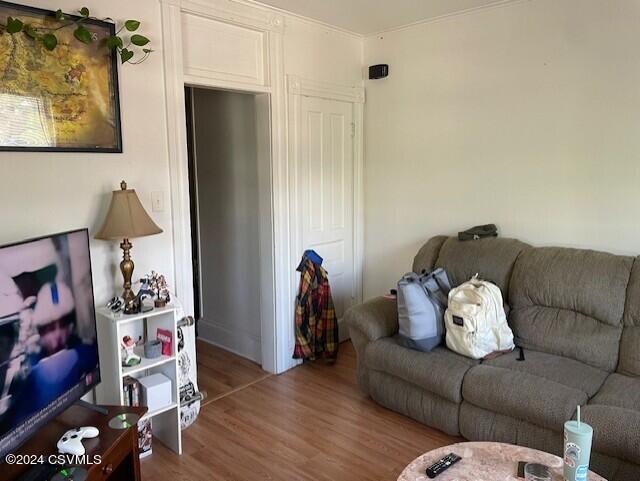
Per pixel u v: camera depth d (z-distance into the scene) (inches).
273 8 127.4
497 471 68.0
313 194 146.6
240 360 150.3
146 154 105.8
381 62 152.6
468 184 137.4
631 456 77.5
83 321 80.4
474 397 97.2
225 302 158.2
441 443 103.6
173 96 108.7
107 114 97.9
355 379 135.8
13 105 84.8
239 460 98.7
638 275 102.3
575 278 107.7
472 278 117.6
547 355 106.7
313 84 140.9
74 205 95.5
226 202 151.8
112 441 73.4
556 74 119.1
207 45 117.3
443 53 138.1
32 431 68.1
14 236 87.9
